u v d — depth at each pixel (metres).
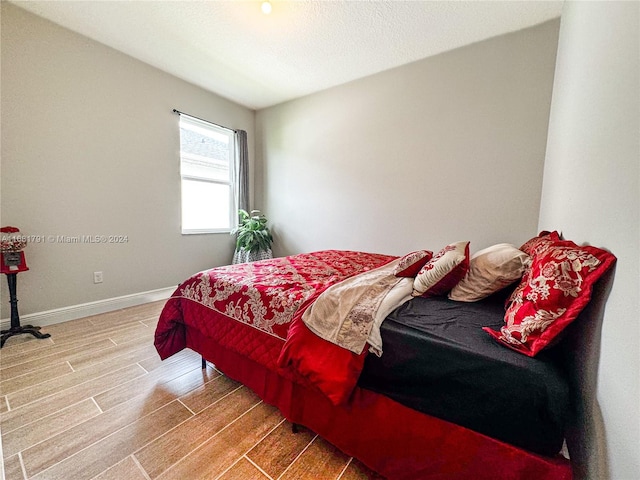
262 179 4.32
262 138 4.26
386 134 3.15
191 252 3.58
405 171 3.05
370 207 3.32
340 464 1.14
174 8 2.20
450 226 2.83
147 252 3.12
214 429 1.31
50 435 1.24
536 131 2.39
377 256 2.54
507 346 0.92
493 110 2.55
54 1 2.13
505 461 0.83
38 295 2.39
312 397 1.22
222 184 3.98
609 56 0.90
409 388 1.01
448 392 0.93
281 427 1.33
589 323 0.86
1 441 1.20
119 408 1.43
